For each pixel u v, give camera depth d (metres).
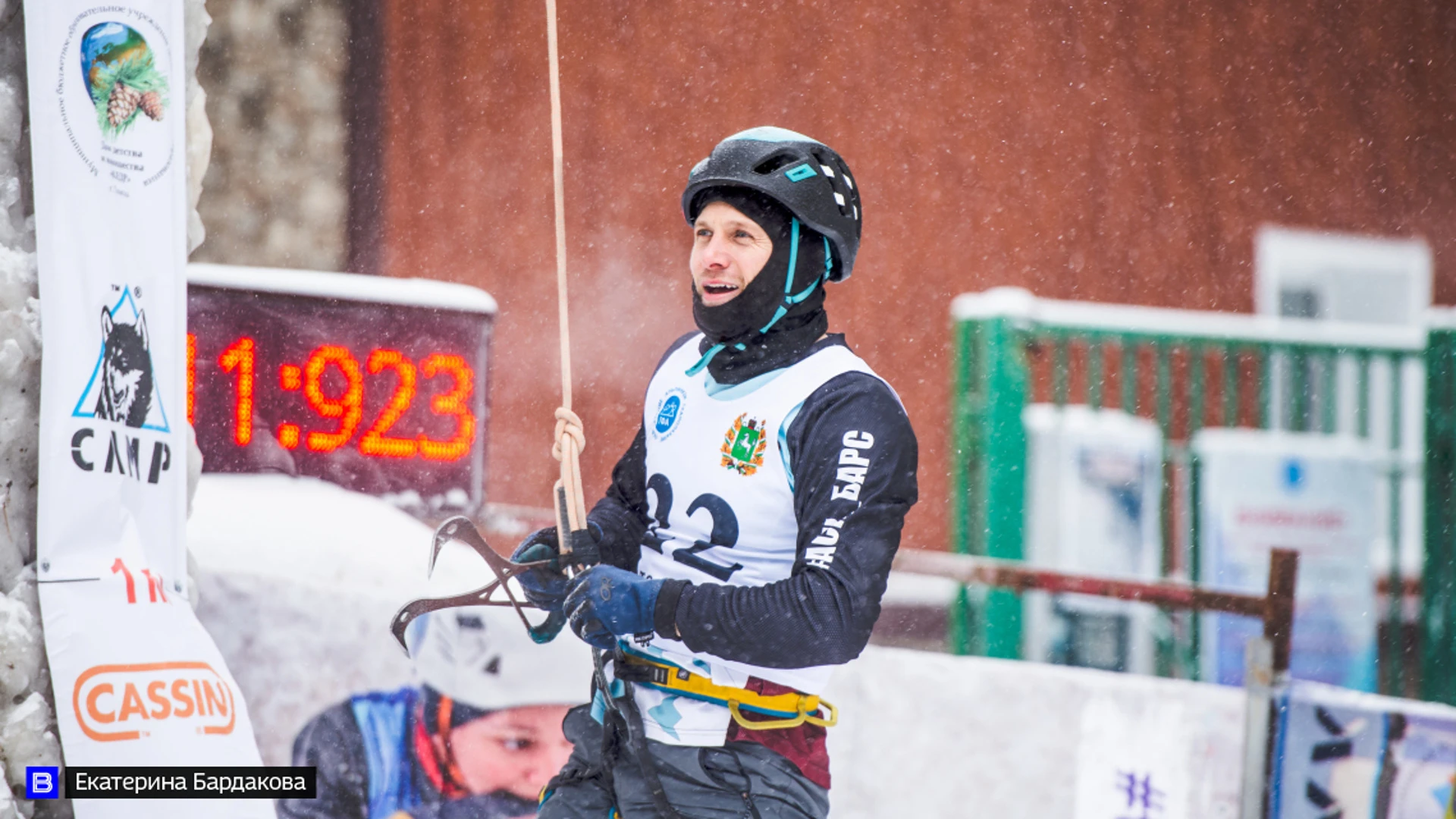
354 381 18.06
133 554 11.22
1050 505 25.48
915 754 17.08
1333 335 29.34
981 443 25.78
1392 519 28.31
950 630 25.52
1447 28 40.19
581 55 35.00
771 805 9.09
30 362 10.57
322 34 33.53
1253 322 28.78
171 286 11.88
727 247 9.27
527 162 34.75
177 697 11.12
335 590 14.75
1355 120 39.78
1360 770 18.28
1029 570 18.95
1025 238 37.16
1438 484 28.20
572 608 8.85
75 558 10.66
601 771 9.53
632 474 10.23
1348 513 27.50
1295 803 18.05
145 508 11.49
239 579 14.48
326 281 17.97
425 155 34.16
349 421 18.02
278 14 33.19
